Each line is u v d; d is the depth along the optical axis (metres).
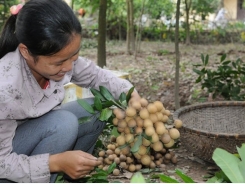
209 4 9.52
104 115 2.23
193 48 8.61
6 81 1.78
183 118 2.91
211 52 7.99
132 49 8.17
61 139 2.01
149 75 5.68
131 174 2.45
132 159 2.47
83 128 2.33
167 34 9.86
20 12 1.69
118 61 7.03
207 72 3.94
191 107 3.01
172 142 2.28
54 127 2.00
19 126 2.07
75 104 2.41
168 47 8.75
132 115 2.15
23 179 1.85
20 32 1.67
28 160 1.85
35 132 2.01
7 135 1.83
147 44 9.23
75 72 2.30
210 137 2.38
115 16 9.97
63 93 2.17
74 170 1.86
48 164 1.86
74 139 2.08
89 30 10.25
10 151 1.86
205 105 3.08
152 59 7.18
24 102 1.87
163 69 6.17
